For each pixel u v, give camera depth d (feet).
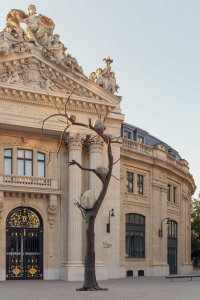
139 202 148.36
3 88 110.32
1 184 112.06
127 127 159.43
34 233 117.91
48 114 116.78
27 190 114.83
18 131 118.01
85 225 120.16
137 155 147.64
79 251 114.93
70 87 120.57
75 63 120.37
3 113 111.14
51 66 116.78
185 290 82.12
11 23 116.06
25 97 113.50
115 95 128.88
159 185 157.28
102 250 122.93
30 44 114.93
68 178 122.01
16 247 115.55
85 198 80.53
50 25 119.96
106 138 81.76
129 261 141.90
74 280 111.86
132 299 64.54
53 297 67.77
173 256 170.09
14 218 116.67
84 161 125.08
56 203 118.93
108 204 125.59
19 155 119.03
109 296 69.05
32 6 119.03
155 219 153.89
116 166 127.95
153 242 151.23
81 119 121.60
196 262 294.46
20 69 114.21
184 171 180.04
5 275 111.96
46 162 121.90
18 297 68.13
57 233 119.65
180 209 178.19
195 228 258.78
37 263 117.08
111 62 129.70
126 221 143.84
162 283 103.35
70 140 119.24
